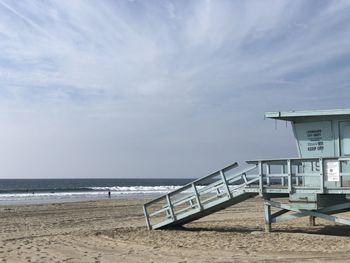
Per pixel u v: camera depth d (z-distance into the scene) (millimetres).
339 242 13180
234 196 15508
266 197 15359
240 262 10398
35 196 63531
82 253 11992
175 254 11648
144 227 18594
